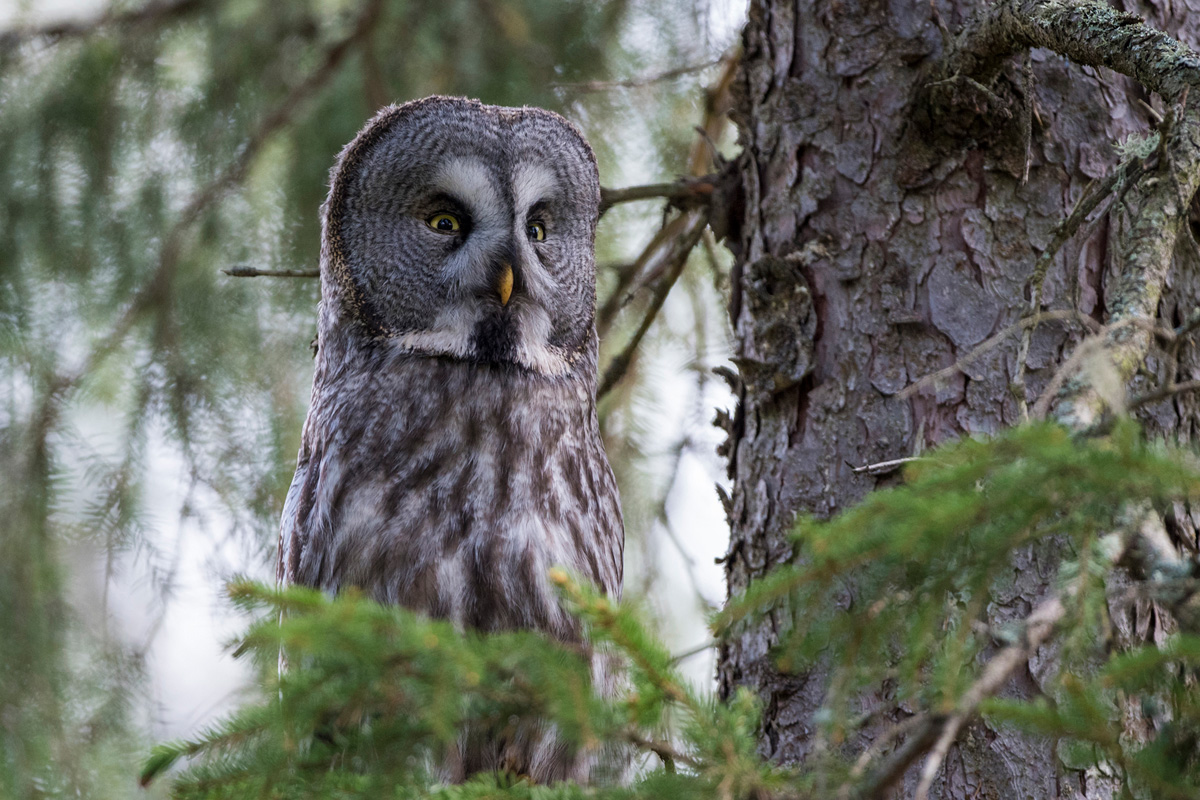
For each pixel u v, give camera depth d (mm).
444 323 7805
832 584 3967
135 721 9609
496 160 8016
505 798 4168
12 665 9500
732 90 7809
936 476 3805
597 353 8516
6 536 9664
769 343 7160
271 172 10508
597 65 10422
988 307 6805
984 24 6551
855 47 7312
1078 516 3740
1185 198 5262
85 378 9977
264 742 4102
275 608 4035
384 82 10375
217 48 10586
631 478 9984
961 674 4012
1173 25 7219
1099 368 4035
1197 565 3982
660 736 4094
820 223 7215
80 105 10602
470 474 7363
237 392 10320
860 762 3781
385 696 3832
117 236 10539
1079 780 6031
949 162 6977
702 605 9438
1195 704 3873
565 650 4059
